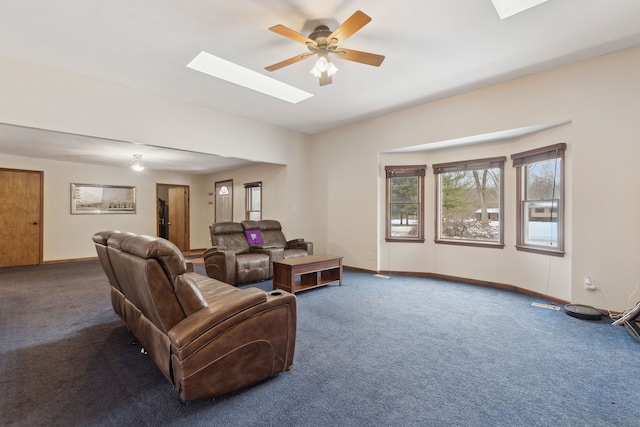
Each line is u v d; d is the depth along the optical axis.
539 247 3.91
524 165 4.12
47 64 3.35
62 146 4.98
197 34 2.81
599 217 3.24
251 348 1.86
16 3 2.35
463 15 2.53
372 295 3.97
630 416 1.65
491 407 1.72
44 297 3.86
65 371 2.09
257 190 6.88
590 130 3.27
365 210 5.45
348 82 3.86
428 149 4.99
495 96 3.93
